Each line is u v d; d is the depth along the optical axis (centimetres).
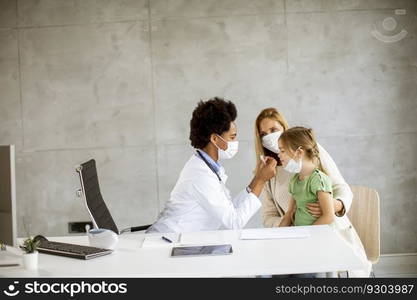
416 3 516
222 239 288
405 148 519
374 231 348
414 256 520
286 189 365
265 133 381
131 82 519
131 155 520
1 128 523
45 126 523
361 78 518
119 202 522
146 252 270
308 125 518
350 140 518
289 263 234
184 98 517
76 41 520
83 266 249
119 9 518
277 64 516
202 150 319
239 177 518
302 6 515
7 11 521
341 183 347
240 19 515
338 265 229
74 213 523
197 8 515
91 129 521
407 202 520
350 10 516
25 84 522
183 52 516
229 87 516
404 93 518
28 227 524
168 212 322
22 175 523
